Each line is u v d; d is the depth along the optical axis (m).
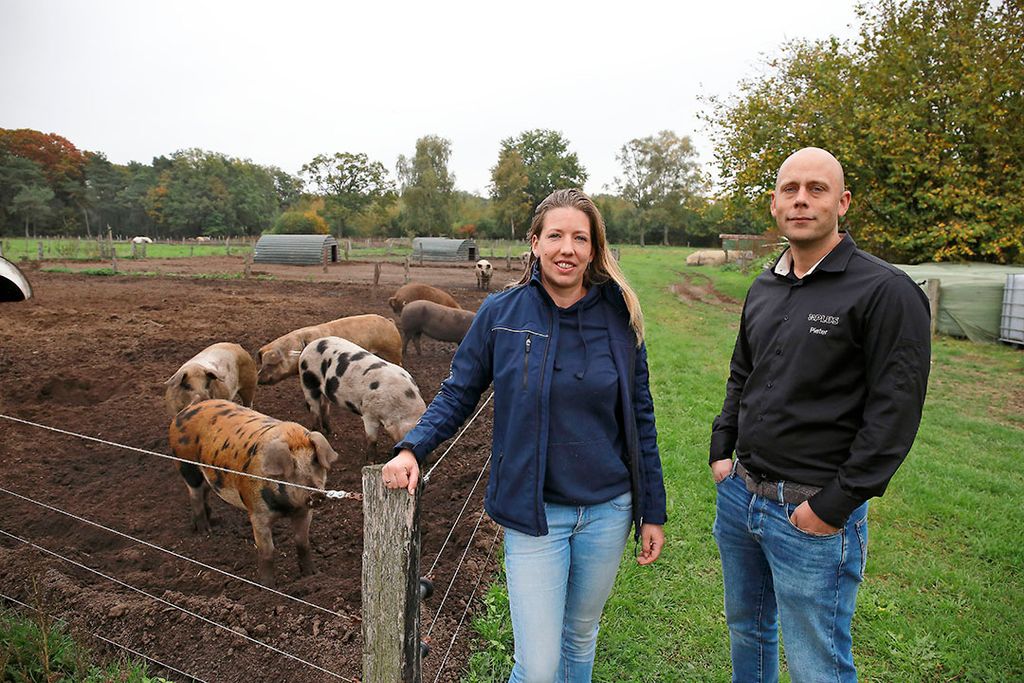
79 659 3.07
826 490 2.17
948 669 3.37
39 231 82.38
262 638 3.38
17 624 3.28
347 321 8.90
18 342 10.55
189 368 6.16
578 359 2.27
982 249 16.81
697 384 9.15
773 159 20.02
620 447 2.38
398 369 6.41
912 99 17.94
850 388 2.25
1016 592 4.05
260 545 4.12
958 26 17.45
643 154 84.69
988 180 17.20
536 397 2.22
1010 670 3.35
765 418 2.43
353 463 6.38
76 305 14.86
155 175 98.69
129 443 6.44
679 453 6.34
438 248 36.16
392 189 79.88
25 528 4.72
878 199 18.59
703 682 3.28
